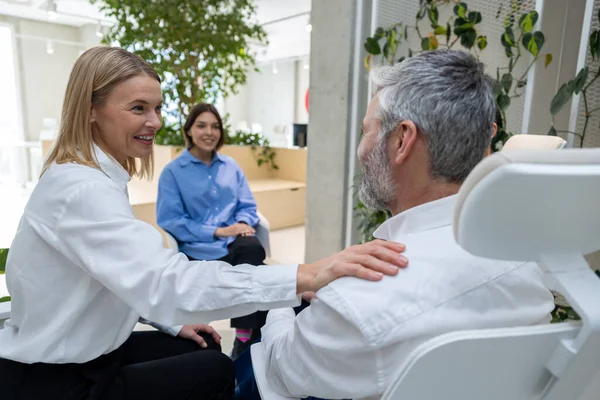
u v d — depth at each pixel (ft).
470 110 2.01
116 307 2.78
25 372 2.71
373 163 2.31
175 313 2.39
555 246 1.34
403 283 1.89
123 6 12.84
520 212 1.18
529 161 1.07
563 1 5.63
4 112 23.59
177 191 7.32
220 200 7.64
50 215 2.55
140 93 2.89
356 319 1.83
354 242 8.38
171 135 14.21
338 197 8.45
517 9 5.65
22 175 21.91
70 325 2.65
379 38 7.07
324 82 8.43
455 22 5.70
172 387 3.05
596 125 4.91
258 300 2.39
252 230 7.32
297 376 2.23
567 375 1.50
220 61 14.39
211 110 7.54
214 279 2.42
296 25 22.25
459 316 1.82
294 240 13.30
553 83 5.92
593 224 1.26
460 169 2.09
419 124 2.06
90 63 2.79
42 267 2.65
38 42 23.73
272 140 31.58
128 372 3.01
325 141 8.57
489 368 1.56
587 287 1.35
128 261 2.36
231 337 7.53
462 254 1.96
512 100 5.90
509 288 1.94
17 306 2.83
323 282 2.15
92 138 2.94
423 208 2.16
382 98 2.22
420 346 1.54
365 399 2.12
